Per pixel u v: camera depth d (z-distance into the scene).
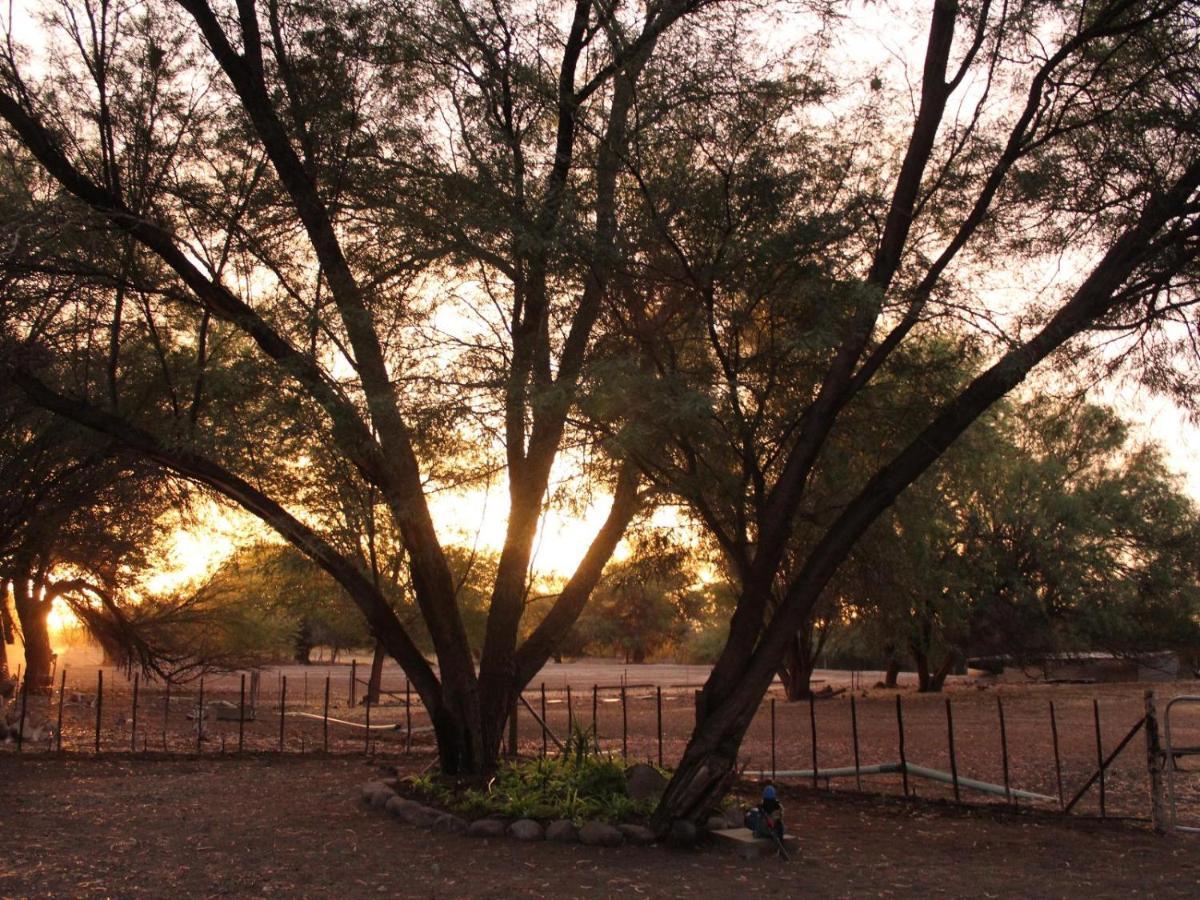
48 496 15.49
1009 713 24.95
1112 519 31.88
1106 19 9.09
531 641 12.66
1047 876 7.95
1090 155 9.59
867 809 11.33
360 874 7.82
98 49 10.78
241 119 10.86
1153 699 10.20
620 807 9.52
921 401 10.13
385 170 10.56
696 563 14.18
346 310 9.86
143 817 10.19
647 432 8.55
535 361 9.73
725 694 9.14
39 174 11.45
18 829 9.43
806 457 9.20
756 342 9.84
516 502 12.27
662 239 9.11
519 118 10.77
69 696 26.84
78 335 11.73
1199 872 8.12
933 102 9.30
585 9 10.59
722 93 9.41
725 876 7.86
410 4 10.27
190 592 26.50
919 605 26.98
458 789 10.80
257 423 10.08
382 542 12.77
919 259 9.80
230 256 11.05
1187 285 9.69
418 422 9.45
